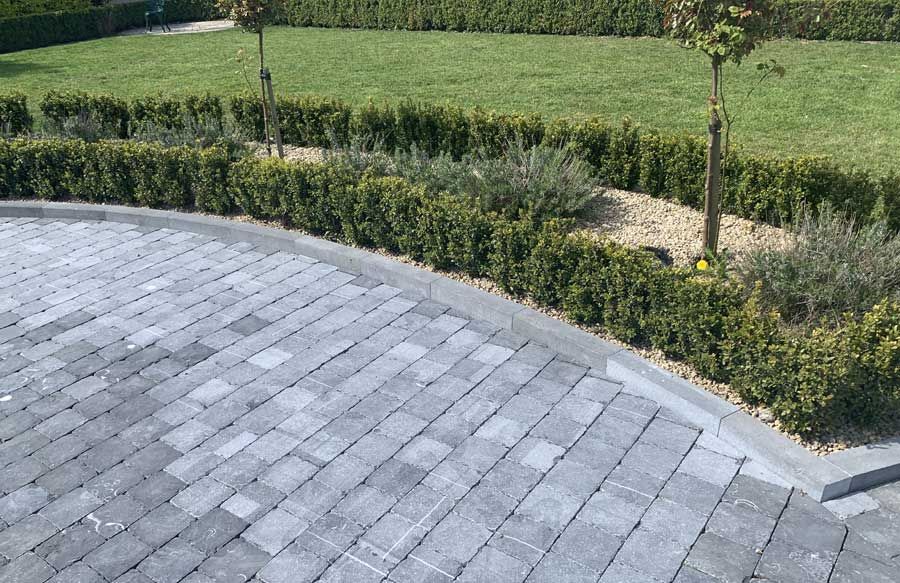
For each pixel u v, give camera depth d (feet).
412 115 35.35
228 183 30.78
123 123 41.68
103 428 18.92
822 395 16.42
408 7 73.92
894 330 17.13
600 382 19.90
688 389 18.57
